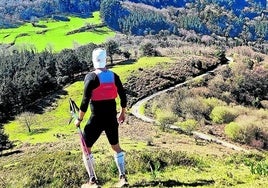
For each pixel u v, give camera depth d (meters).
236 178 11.60
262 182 11.10
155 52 152.38
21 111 103.19
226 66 137.38
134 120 83.50
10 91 102.44
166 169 13.27
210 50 164.75
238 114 91.25
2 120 98.31
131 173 12.98
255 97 117.94
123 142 48.62
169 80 121.62
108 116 8.62
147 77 121.94
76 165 14.75
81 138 8.70
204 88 115.25
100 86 8.42
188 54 155.62
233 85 118.38
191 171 12.86
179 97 105.12
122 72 124.25
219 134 79.12
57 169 14.46
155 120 84.94
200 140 66.81
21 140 81.38
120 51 143.50
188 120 78.62
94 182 8.88
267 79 124.81
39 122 96.38
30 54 142.12
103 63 8.55
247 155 18.62
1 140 70.56
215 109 90.69
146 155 14.22
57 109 104.19
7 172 25.31
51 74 123.69
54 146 55.34
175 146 48.47
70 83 120.88
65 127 90.12
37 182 13.84
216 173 12.48
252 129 75.62
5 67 121.69
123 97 8.77
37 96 109.56
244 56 162.38
